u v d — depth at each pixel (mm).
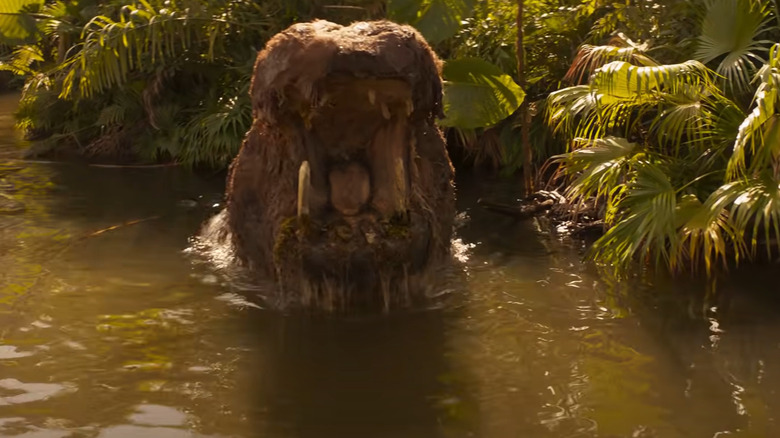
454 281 5027
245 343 4102
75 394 3525
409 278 4676
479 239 5980
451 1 7391
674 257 4965
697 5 6637
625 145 5594
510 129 8070
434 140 5062
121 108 9547
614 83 5402
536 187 7277
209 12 8523
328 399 3482
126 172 8453
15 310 4520
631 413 3328
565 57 8055
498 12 8398
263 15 8883
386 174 4582
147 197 7285
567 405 3410
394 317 4449
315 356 3939
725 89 5801
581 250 5684
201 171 8500
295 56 4246
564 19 8008
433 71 4395
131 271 5199
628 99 5574
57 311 4516
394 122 4480
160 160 9133
